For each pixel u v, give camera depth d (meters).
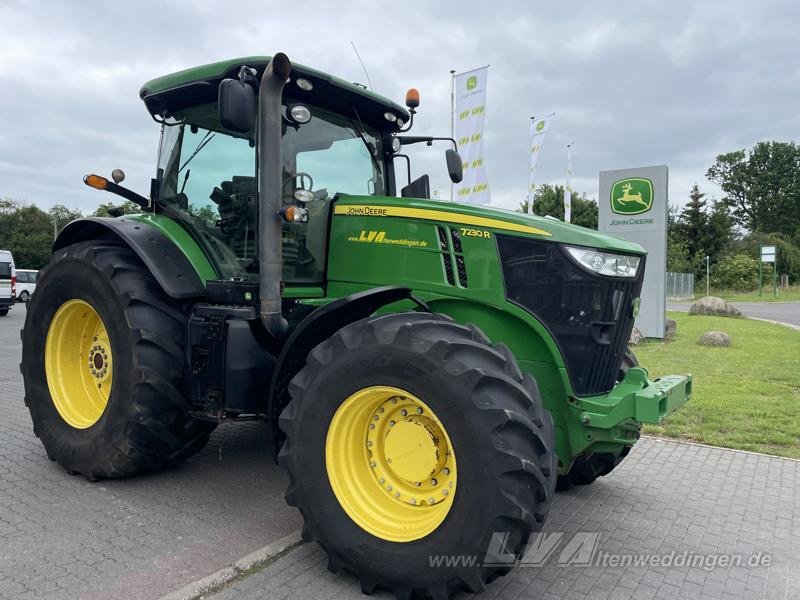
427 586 2.52
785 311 24.88
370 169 4.26
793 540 3.44
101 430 3.80
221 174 3.89
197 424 3.94
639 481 4.40
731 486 4.31
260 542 3.15
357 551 2.67
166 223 4.10
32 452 4.58
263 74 3.26
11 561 2.89
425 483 2.73
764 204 72.69
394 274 3.48
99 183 4.31
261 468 4.29
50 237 55.22
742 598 2.81
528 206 14.09
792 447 5.28
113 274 3.76
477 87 11.84
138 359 3.62
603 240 3.24
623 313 3.32
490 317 3.25
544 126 13.77
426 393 2.54
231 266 3.80
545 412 2.73
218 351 3.53
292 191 3.69
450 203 3.45
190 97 4.07
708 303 19.89
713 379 8.21
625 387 3.19
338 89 3.81
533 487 2.45
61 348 4.25
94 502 3.64
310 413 2.80
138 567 2.86
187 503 3.65
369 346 2.69
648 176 12.16
